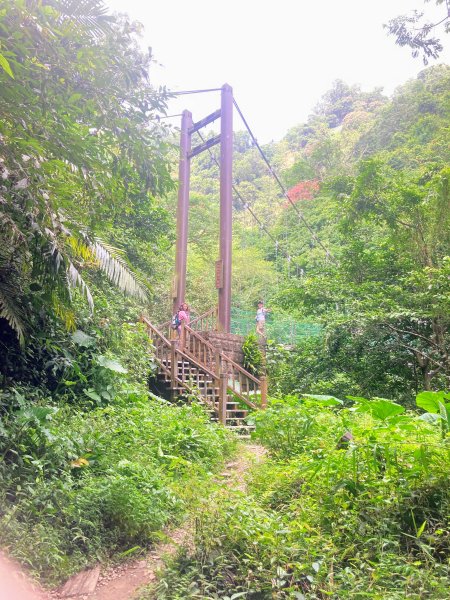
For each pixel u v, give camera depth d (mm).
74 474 4457
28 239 4652
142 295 6145
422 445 3512
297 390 11977
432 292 10672
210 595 2818
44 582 3174
